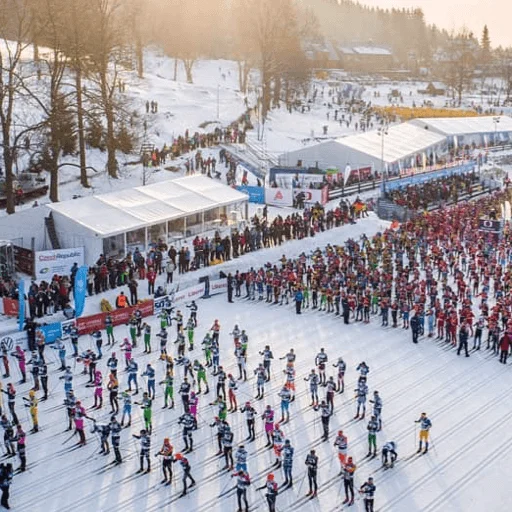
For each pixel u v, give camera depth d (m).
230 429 24.81
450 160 78.75
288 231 48.03
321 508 21.48
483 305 34.75
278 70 98.50
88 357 29.47
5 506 21.25
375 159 67.12
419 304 34.47
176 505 21.62
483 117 99.81
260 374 28.16
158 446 24.92
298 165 70.25
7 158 45.03
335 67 183.88
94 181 55.25
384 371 30.97
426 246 47.16
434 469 23.66
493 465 23.94
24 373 29.69
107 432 24.08
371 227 52.56
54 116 47.56
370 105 117.75
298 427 26.23
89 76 61.62
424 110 116.50
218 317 37.38
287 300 39.81
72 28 52.50
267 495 20.52
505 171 82.38
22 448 23.14
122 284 38.94
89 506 21.56
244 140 74.81
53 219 40.97
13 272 39.25
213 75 120.50
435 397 28.59
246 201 50.22
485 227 48.81
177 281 40.41
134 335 33.06
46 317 34.66
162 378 30.05
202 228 47.53
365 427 26.22
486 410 27.56
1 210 48.84
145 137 65.06
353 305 36.50
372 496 20.66
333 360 32.03
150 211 44.00
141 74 91.31
